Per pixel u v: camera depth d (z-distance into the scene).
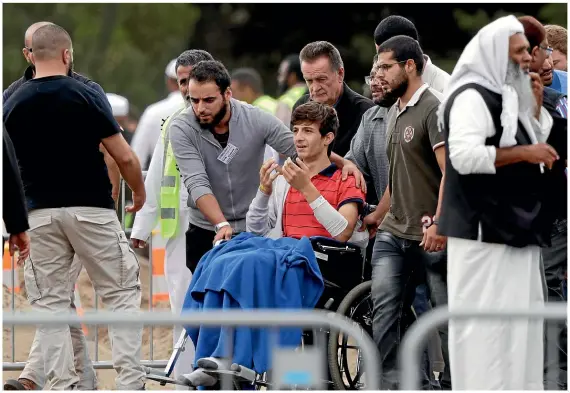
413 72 24.91
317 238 25.11
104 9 95.56
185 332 25.36
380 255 25.31
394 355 25.05
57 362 26.33
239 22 90.25
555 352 23.41
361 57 82.31
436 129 24.48
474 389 21.98
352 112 28.86
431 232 23.98
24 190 26.47
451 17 79.81
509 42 22.09
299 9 86.62
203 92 26.81
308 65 28.44
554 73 29.77
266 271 23.84
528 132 22.23
